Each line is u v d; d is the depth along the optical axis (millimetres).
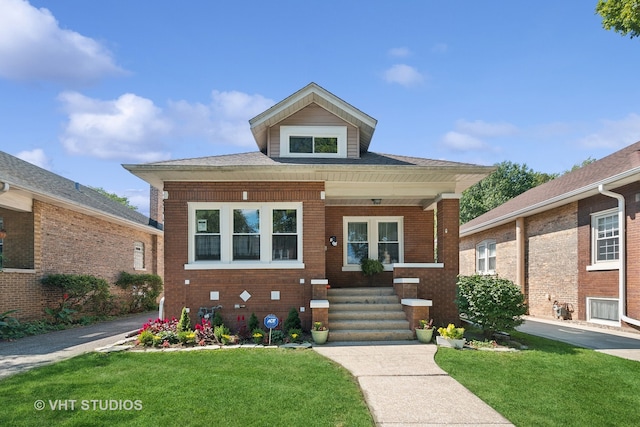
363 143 13562
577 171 18203
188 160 11570
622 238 12078
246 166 10469
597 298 13438
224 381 6461
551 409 5504
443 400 5816
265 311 10922
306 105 12398
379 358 8125
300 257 11109
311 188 11242
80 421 4918
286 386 6254
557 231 15672
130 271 20953
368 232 14516
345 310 11141
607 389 6332
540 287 16781
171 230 11008
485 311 9547
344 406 5484
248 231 11219
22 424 4828
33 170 16516
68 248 15711
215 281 10930
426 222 14477
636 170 10719
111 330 13008
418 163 11836
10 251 13656
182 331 9859
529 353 8602
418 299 10938
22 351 9141
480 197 40250
